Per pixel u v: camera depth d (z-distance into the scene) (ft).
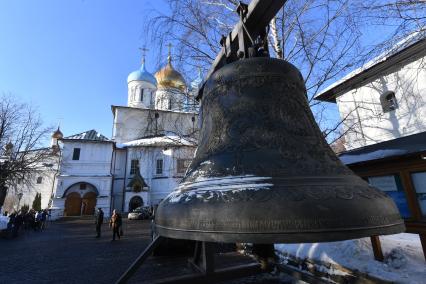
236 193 4.47
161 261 26.43
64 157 108.27
